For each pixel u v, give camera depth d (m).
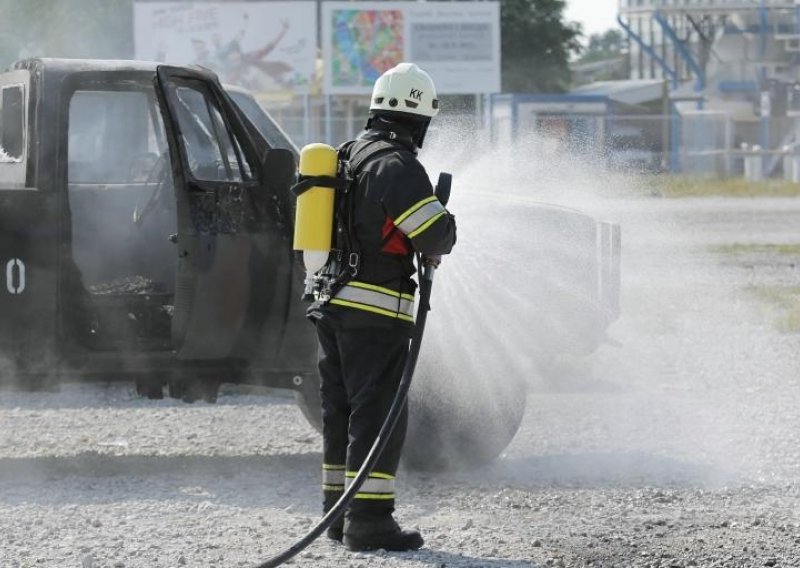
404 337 13.28
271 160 15.98
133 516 14.80
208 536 13.89
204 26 83.19
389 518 13.30
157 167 19.00
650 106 109.31
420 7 84.00
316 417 17.11
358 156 13.15
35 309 15.85
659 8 123.81
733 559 13.09
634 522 14.62
